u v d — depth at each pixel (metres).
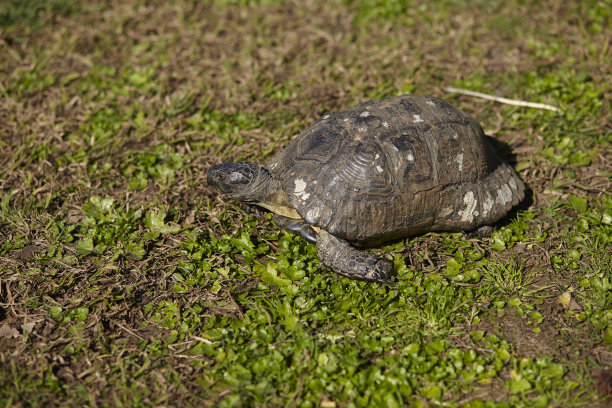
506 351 0.93
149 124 1.21
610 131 1.18
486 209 1.02
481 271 1.01
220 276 1.00
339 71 1.32
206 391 0.91
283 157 1.04
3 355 0.93
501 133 1.20
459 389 0.91
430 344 0.94
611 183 1.11
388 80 1.30
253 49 1.37
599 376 0.91
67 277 1.00
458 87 1.28
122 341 0.95
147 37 1.41
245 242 1.03
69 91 1.28
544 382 0.91
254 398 0.90
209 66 1.34
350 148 0.99
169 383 0.91
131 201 1.10
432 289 0.98
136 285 1.00
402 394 0.90
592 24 1.38
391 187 0.99
